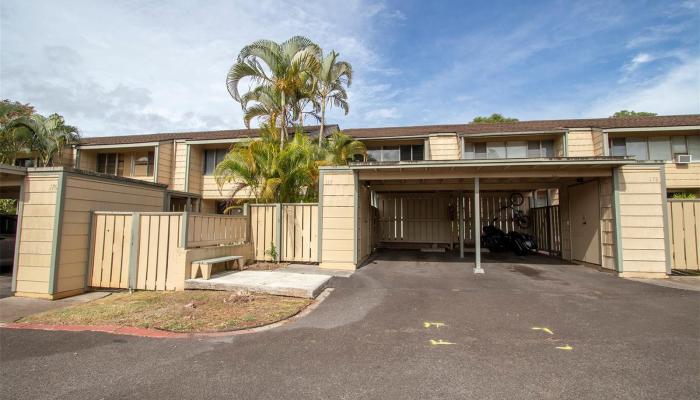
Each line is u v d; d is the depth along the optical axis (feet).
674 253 32.48
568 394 10.38
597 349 13.84
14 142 51.42
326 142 47.73
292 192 37.52
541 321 17.46
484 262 38.42
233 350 13.96
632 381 11.17
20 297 24.07
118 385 11.12
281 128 42.68
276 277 26.27
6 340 15.44
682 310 19.35
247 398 10.26
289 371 12.02
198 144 57.82
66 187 24.59
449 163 31.68
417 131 55.06
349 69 52.60
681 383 11.04
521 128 51.75
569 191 39.09
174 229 25.14
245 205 35.86
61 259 24.21
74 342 15.05
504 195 53.72
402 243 54.54
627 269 29.99
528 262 38.32
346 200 34.50
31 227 24.49
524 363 12.54
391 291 24.20
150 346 14.47
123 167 59.93
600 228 33.01
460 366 12.32
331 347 14.20
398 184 41.34
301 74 43.16
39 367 12.53
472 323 17.21
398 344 14.48
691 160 47.57
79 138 57.82
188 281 24.29
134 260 25.44
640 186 30.76
